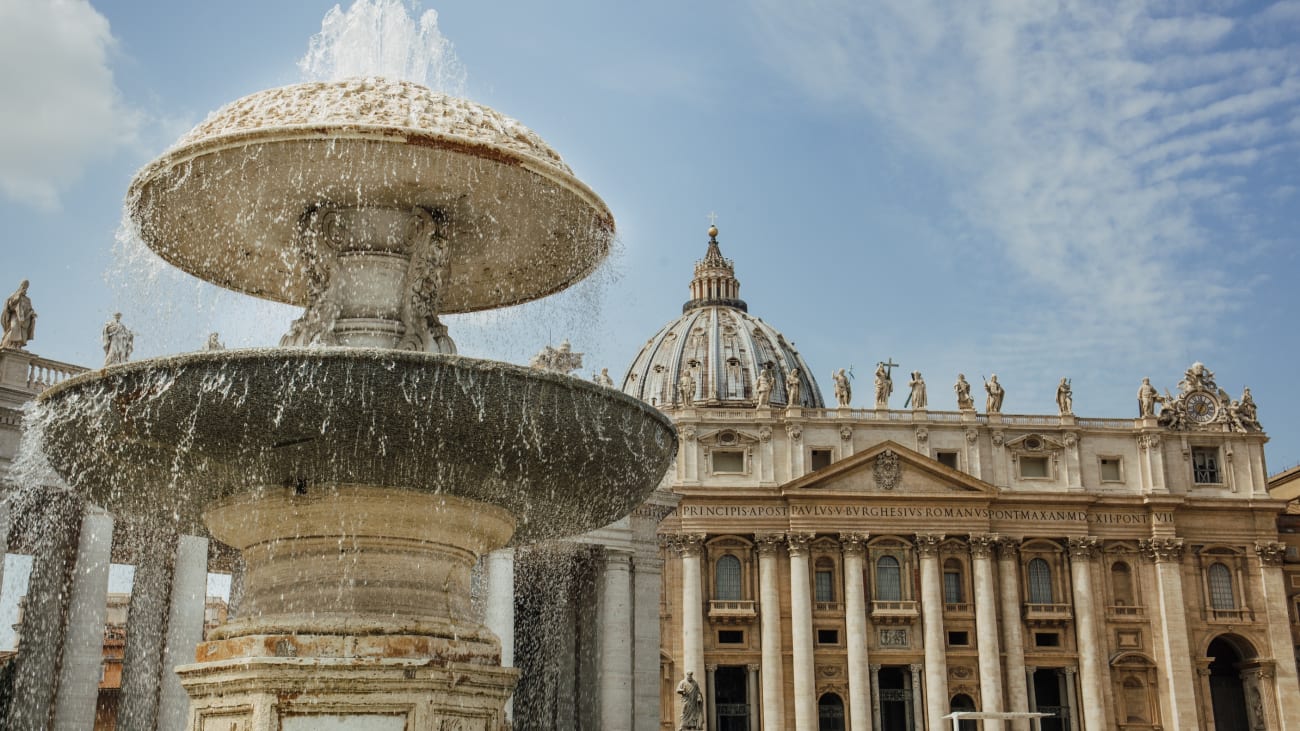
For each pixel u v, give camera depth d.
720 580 82.31
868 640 81.06
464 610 10.48
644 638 39.25
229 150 10.24
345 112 10.34
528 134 11.07
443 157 10.38
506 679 10.19
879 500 82.81
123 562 35.09
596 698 38.31
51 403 9.92
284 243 11.81
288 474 9.67
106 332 31.17
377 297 10.86
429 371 9.10
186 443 9.52
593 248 12.30
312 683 9.16
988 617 81.94
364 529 9.91
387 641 9.49
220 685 9.46
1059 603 83.94
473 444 9.58
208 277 12.82
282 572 10.00
